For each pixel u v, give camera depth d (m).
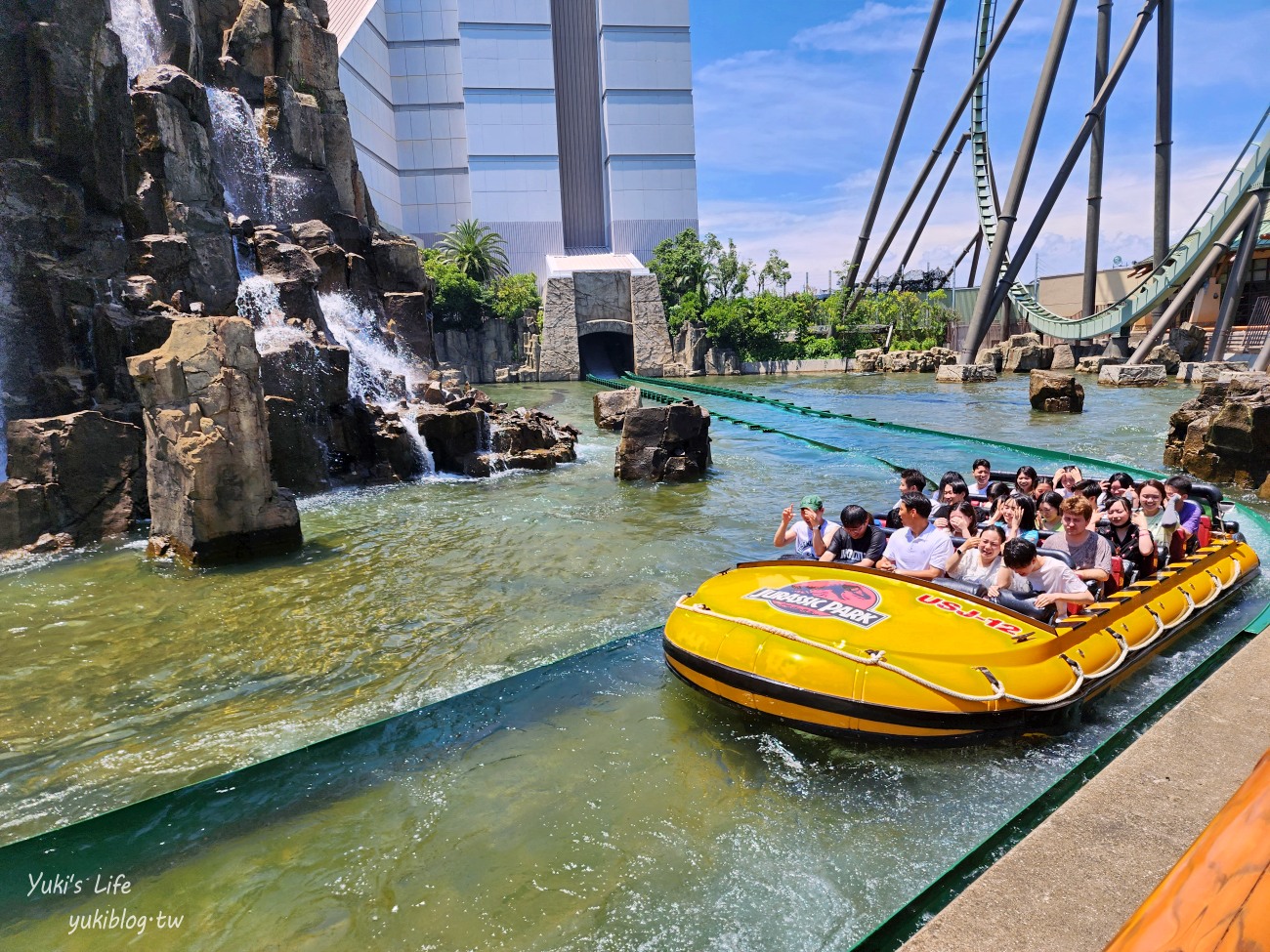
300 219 30.36
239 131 28.23
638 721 7.02
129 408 16.94
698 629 7.18
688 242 87.00
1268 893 0.83
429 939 4.55
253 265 24.95
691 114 100.44
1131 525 8.77
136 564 13.36
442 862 5.24
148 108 21.17
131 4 24.91
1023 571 7.15
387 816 5.78
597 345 91.19
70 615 10.79
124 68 20.48
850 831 5.38
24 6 18.09
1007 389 49.72
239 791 6.15
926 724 5.95
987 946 3.09
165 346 13.38
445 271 75.38
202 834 5.66
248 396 13.48
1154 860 3.56
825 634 6.55
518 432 24.03
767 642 6.64
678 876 5.00
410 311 33.38
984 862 4.79
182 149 22.23
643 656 8.43
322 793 6.11
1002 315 80.94
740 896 4.80
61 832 5.63
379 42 87.94
